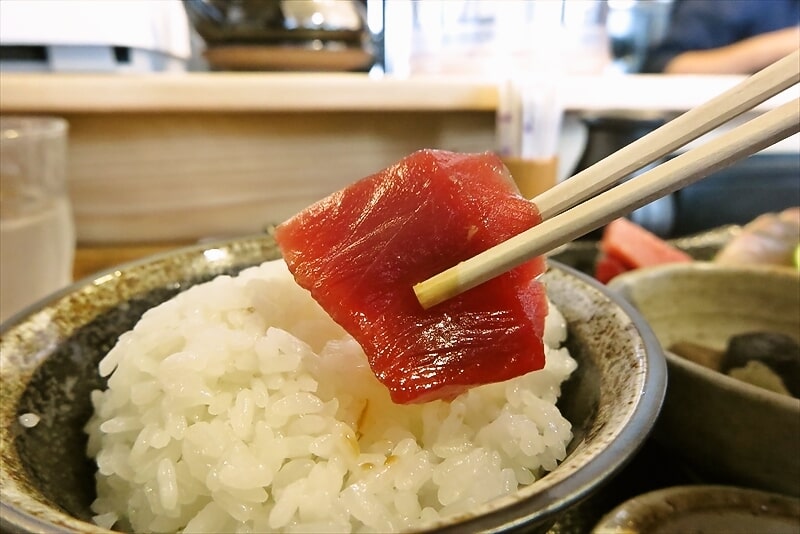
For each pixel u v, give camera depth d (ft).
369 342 0.36
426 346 0.36
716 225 1.13
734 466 0.47
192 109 0.94
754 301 0.64
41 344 0.45
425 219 0.37
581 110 1.14
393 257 0.37
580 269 0.86
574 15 1.20
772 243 0.78
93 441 0.45
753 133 0.29
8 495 0.31
